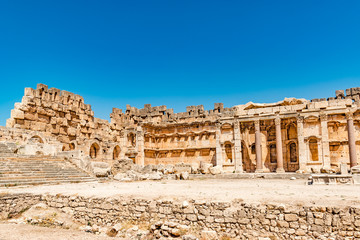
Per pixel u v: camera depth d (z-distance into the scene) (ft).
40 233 48.21
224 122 175.83
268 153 169.58
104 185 93.09
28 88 160.56
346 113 147.43
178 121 207.51
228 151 178.09
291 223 45.50
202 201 52.75
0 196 63.21
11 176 90.27
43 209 65.21
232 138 173.58
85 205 61.87
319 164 148.66
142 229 51.96
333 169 138.51
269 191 68.03
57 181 98.48
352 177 89.51
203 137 195.31
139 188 79.61
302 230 44.57
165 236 48.32
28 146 129.39
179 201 55.06
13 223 57.41
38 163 112.78
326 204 47.88
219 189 74.33
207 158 191.31
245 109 180.75
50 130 169.17
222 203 50.90
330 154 155.53
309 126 154.81
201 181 116.88
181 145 202.49
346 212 43.57
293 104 167.43
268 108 165.27
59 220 59.41
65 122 177.78
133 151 190.80
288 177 134.51
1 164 98.32
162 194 62.49
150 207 55.57
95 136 179.73
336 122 153.79
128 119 225.35
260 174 141.38
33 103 159.84
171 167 158.30
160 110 216.74
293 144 166.40
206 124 194.70
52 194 67.31
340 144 153.89
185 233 48.49
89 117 198.80
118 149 199.72
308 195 58.49
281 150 158.10
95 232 54.08
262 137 170.60
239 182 107.86
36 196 68.44
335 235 42.93
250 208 48.93
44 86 168.86
